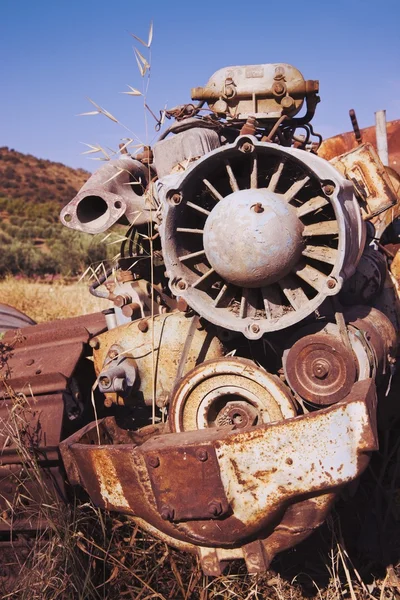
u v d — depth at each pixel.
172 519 2.89
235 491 2.84
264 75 3.92
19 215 72.25
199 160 3.27
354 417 2.70
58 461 3.52
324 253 3.23
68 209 3.67
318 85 3.94
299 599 3.44
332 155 5.91
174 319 3.70
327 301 3.36
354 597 3.31
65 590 3.32
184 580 3.55
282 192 3.40
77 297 12.87
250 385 3.27
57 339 4.03
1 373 3.92
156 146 4.03
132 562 3.62
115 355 3.71
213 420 3.39
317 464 2.74
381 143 5.82
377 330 3.44
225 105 3.95
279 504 2.82
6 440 3.52
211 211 3.32
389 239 4.81
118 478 3.02
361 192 3.79
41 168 109.69
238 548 2.98
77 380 4.11
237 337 3.65
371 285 3.84
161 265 4.16
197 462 2.84
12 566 3.61
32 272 27.03
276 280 3.21
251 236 3.12
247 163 3.48
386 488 4.14
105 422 3.43
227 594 3.43
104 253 23.75
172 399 3.38
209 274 3.38
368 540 3.76
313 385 3.21
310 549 3.81
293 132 4.22
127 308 3.91
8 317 5.52
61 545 3.33
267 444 2.78
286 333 3.46
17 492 3.59
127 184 3.89
